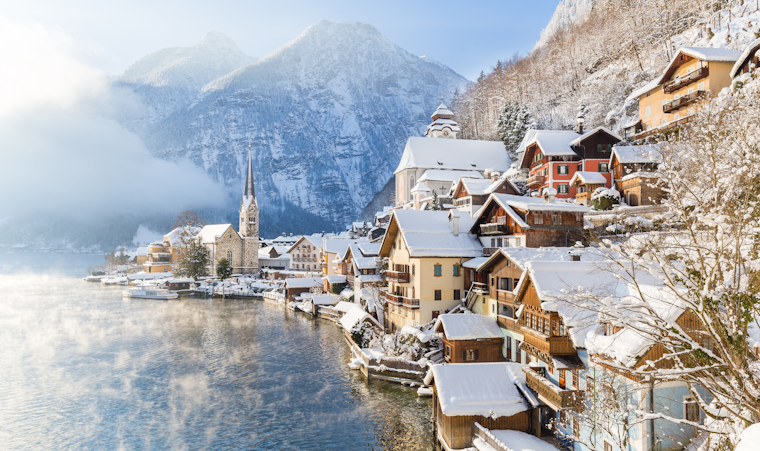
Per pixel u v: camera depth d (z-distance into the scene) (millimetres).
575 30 148875
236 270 150625
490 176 91688
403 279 50500
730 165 12891
